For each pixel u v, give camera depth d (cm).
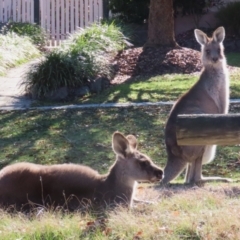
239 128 721
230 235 672
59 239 707
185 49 2228
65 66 1856
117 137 838
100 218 759
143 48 2245
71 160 1354
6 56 2295
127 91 1820
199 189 941
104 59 2061
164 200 848
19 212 805
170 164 1116
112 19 2734
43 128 1547
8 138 1495
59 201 830
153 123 1530
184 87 1820
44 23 2859
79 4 2842
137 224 714
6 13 2891
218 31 1200
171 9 2259
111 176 845
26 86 1869
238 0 2866
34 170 851
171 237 677
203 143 736
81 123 1564
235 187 973
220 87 1184
